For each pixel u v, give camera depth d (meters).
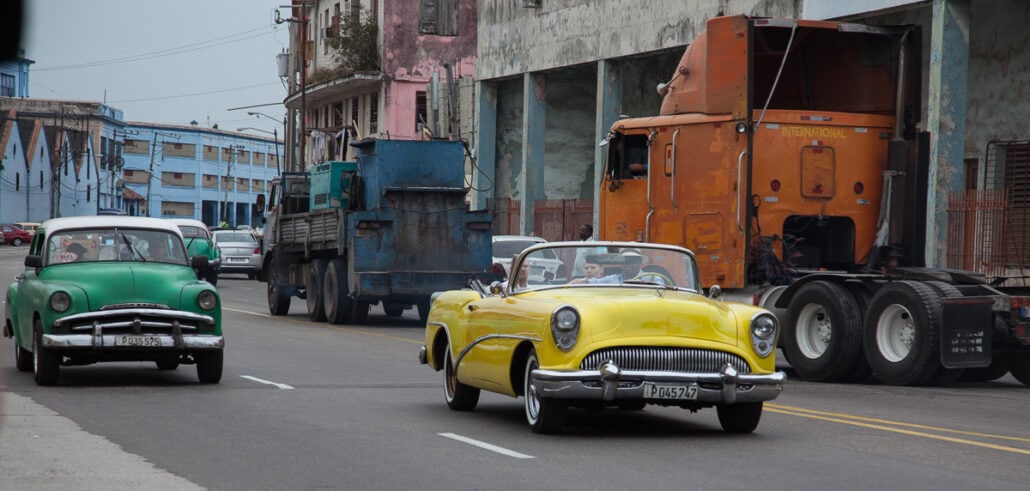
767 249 16.34
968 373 16.56
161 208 143.00
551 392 9.33
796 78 17.94
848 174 16.77
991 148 24.42
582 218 36.28
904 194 16.81
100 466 8.18
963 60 23.11
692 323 9.59
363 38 52.94
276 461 8.45
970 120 25.09
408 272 24.22
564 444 9.38
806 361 15.59
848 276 15.27
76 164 121.50
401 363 16.84
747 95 16.17
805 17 27.05
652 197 17.28
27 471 7.95
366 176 24.77
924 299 14.43
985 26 24.70
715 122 16.50
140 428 10.18
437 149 24.45
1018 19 24.02
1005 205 21.62
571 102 39.88
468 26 52.94
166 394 12.88
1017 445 9.69
